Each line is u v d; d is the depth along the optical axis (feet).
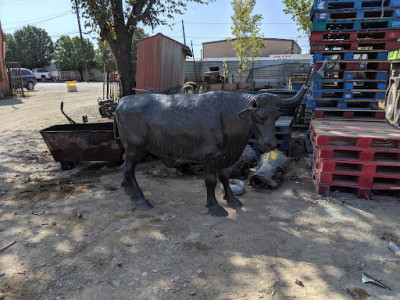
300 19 40.19
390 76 34.50
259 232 11.78
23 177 18.51
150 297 8.55
